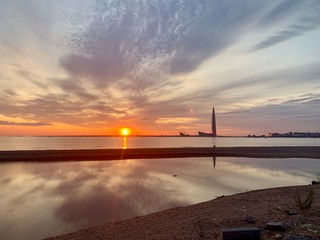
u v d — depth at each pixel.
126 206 14.69
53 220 12.23
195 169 32.28
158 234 7.66
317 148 65.56
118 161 43.12
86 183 22.30
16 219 12.43
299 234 6.05
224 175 27.19
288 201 10.63
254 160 45.44
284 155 53.56
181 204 15.16
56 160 43.88
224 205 11.02
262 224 7.30
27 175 27.14
